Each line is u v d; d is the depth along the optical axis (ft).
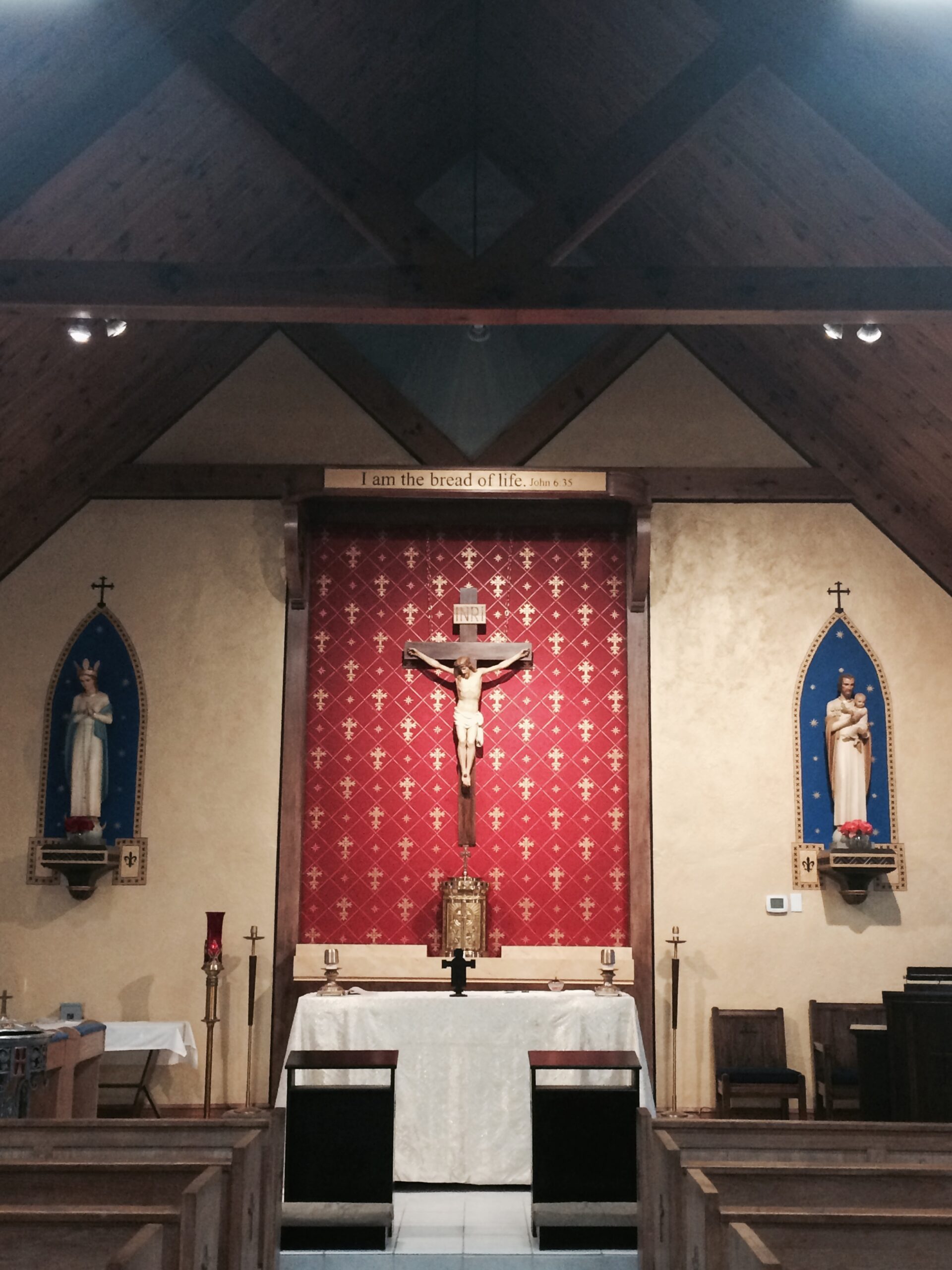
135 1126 16.17
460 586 31.04
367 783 30.22
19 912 29.43
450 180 32.30
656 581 30.91
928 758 30.25
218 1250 13.25
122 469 30.91
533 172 31.58
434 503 30.91
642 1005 28.91
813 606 30.76
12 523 30.42
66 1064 24.29
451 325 32.30
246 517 30.99
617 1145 19.60
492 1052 24.38
